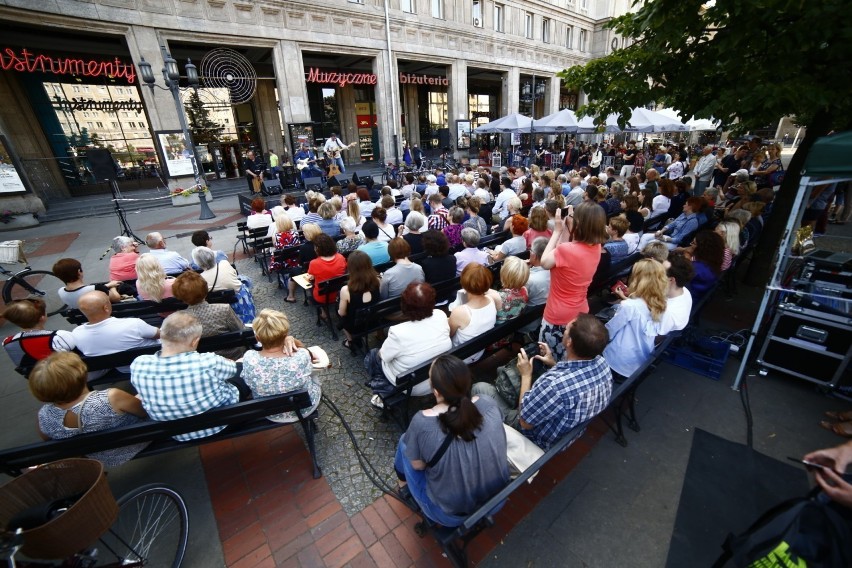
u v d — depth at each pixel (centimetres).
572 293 274
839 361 305
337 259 424
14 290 637
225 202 1444
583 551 211
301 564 211
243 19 1438
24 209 1177
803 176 263
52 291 629
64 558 156
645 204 678
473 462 161
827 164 246
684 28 373
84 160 1580
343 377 369
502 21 2355
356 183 1309
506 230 598
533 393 204
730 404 317
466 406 156
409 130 2642
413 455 169
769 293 302
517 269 303
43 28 1166
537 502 240
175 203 1364
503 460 171
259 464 278
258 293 574
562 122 1398
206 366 222
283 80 1572
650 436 288
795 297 321
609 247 455
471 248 442
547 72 2764
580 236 261
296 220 778
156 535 229
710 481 250
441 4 2025
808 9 298
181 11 1320
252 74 1695
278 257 522
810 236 456
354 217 627
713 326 432
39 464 206
